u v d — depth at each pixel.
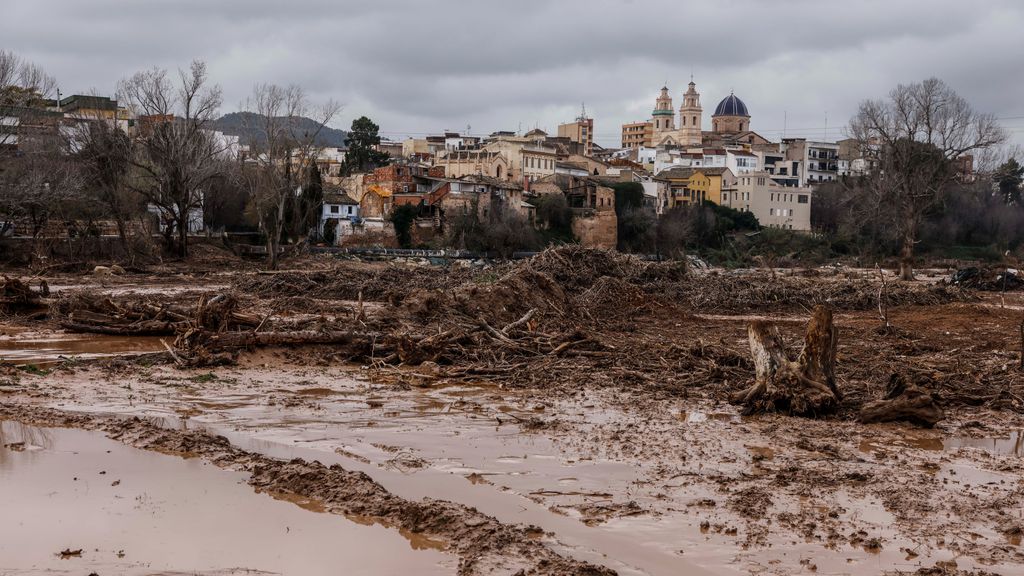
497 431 13.30
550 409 15.05
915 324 29.75
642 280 36.78
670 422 14.11
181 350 19.28
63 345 21.28
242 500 9.88
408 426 13.56
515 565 8.01
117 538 8.71
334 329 21.41
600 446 12.42
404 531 8.98
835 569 8.14
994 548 8.70
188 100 56.38
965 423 14.38
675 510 9.66
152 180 60.22
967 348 23.64
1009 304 38.59
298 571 7.93
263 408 14.71
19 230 56.06
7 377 16.58
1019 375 18.73
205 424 13.50
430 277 42.03
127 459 11.41
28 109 58.59
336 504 9.71
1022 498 10.34
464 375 17.98
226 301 21.66
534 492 10.26
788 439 13.04
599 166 119.50
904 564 8.28
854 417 14.59
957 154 58.28
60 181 50.69
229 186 68.88
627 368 18.86
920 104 57.62
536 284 27.16
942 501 10.13
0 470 10.87
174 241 58.00
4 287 26.58
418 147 137.88
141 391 15.85
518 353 20.42
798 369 15.13
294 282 37.66
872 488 10.57
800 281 42.94
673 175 117.75
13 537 8.70
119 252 53.31
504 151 108.38
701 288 36.38
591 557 8.32
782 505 9.91
